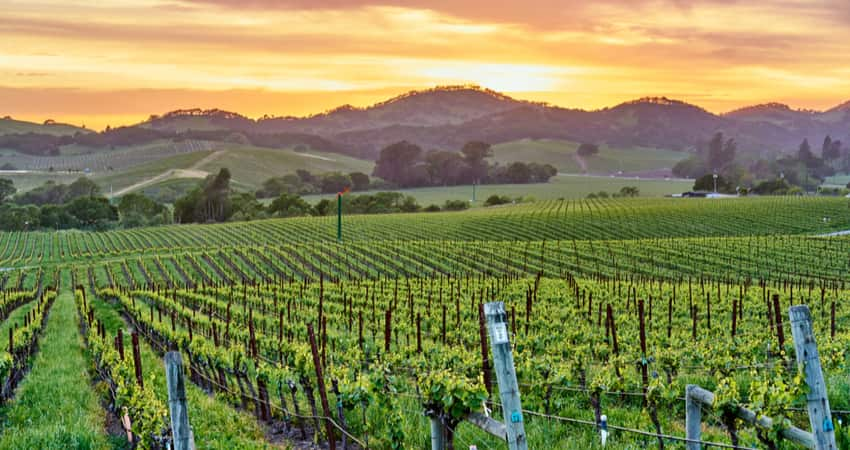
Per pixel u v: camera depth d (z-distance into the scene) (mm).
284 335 32031
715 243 83062
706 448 11547
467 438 12469
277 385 16922
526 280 56250
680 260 74000
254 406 18219
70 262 96438
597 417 13570
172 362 9641
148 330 32062
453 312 35062
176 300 51750
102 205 155250
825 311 33688
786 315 32500
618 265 73250
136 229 137625
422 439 13203
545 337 24672
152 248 107938
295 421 16406
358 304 42469
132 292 58844
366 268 77750
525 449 8633
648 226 110125
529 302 29562
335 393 14828
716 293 42625
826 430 8070
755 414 9844
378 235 113438
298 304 45562
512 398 8625
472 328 28391
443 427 11039
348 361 19453
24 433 14586
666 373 17125
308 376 15703
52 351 28172
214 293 54875
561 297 42219
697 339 24828
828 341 20594
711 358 18703
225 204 165625
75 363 24656
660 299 40531
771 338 19203
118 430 16312
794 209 120562
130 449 14492
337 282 59938
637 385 15422
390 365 18781
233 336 28391
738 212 119625
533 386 14859
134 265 89125
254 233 122562
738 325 27906
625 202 155125
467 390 10406
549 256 79750
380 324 32656
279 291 53188
